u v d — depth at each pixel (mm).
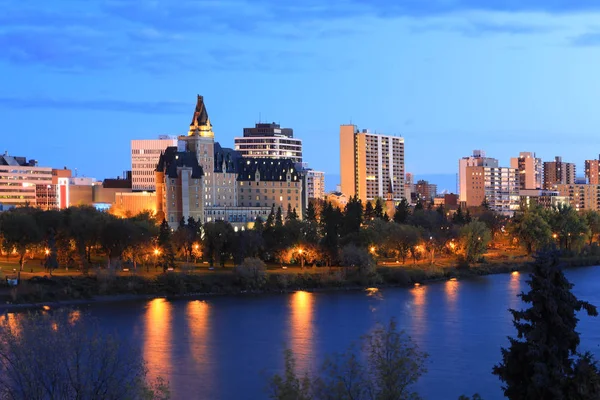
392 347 102812
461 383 148625
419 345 178375
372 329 197625
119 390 103875
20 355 99250
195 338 188250
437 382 149125
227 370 159000
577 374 94625
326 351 173750
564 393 94312
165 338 188125
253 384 149000
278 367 160500
